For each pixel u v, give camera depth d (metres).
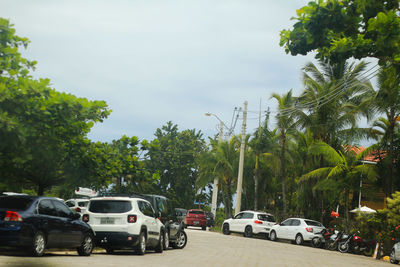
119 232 15.75
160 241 18.31
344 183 33.62
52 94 14.84
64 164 17.12
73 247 14.24
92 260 13.17
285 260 18.61
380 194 41.06
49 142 15.45
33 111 14.45
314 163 40.69
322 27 10.71
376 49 10.59
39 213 12.89
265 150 43.41
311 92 37.91
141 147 21.12
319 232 32.44
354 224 34.75
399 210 26.73
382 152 33.06
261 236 37.66
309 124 37.84
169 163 69.75
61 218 13.73
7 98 13.50
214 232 43.09
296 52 11.11
